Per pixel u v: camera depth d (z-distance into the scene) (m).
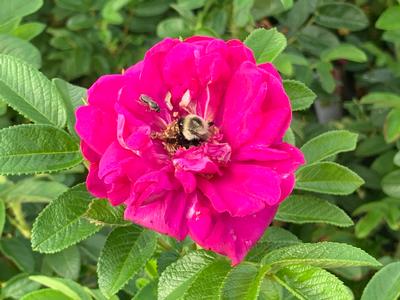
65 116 0.18
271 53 0.20
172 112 0.17
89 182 0.16
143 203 0.15
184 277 0.16
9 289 0.23
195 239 0.15
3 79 0.18
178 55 0.16
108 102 0.16
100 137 0.15
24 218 0.26
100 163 0.15
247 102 0.16
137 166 0.15
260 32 0.20
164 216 0.15
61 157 0.18
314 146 0.21
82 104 0.19
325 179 0.20
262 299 0.16
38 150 0.17
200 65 0.16
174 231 0.15
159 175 0.15
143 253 0.17
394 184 0.27
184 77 0.17
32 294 0.19
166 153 0.16
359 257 0.15
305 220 0.20
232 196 0.15
